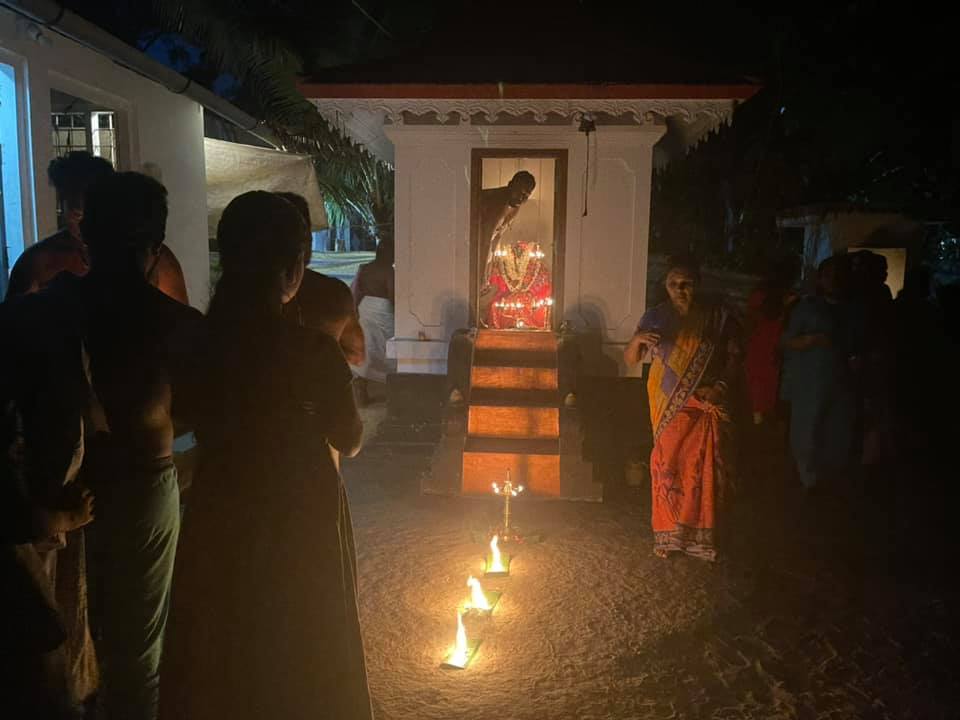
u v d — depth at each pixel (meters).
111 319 2.61
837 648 3.96
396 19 13.77
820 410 6.22
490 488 6.14
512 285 7.40
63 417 2.37
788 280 7.81
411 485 6.40
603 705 3.44
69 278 2.68
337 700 2.38
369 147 8.52
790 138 17.05
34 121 5.54
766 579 4.74
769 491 6.51
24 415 2.35
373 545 5.20
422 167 7.23
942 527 5.67
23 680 2.35
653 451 5.05
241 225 2.37
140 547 2.67
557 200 7.17
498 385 6.69
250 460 2.32
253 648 2.29
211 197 9.54
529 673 3.69
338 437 2.45
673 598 4.48
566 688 3.57
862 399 6.34
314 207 9.84
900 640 4.05
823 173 17.38
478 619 4.16
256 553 2.30
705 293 4.98
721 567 4.90
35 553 2.39
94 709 2.70
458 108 6.99
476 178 7.18
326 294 3.31
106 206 2.63
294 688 2.31
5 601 2.29
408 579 4.70
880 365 6.91
